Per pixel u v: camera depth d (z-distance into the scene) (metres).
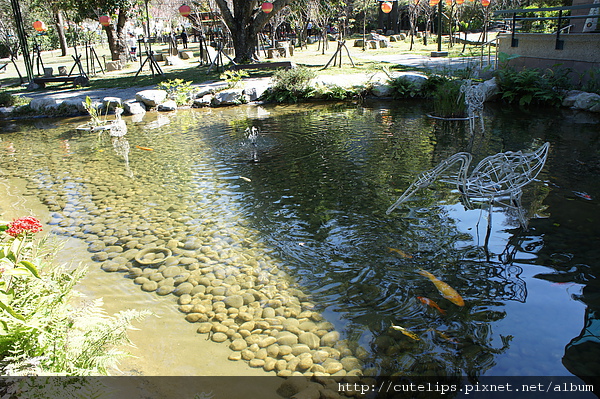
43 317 2.34
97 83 14.68
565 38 9.41
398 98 10.79
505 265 3.45
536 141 6.50
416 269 3.46
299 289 3.28
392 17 31.73
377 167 5.73
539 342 2.66
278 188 5.20
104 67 20.12
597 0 10.56
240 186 5.33
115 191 5.37
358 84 11.25
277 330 2.86
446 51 19.39
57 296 2.50
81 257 3.83
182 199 5.03
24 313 2.36
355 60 17.55
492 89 9.54
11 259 2.40
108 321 2.48
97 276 3.53
